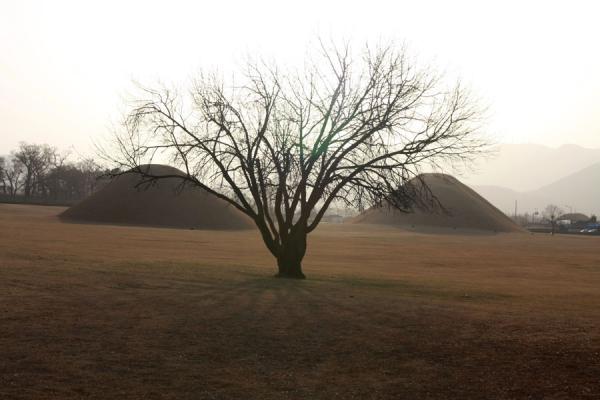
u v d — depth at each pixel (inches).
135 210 4507.9
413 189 930.1
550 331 454.3
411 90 893.2
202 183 972.6
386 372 354.9
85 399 290.8
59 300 533.0
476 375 347.9
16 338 389.1
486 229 5959.6
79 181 6579.7
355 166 903.7
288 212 940.6
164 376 332.5
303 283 805.9
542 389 322.0
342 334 440.5
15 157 6569.9
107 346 383.2
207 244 2182.6
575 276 1430.9
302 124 919.0
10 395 288.5
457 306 608.1
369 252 2224.4
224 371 347.9
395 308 561.9
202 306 532.4
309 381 336.8
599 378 335.9
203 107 936.9
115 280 699.4
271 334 433.7
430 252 2369.6
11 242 1486.2
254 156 937.5
